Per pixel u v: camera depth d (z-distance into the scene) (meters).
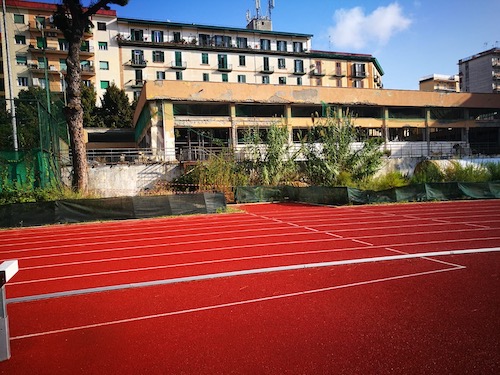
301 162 28.58
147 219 17.06
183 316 4.97
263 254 8.73
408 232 11.18
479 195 22.47
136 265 8.10
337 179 25.89
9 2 52.06
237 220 15.69
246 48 59.16
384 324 4.44
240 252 9.05
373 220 14.24
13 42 52.69
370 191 21.17
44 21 53.78
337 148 27.00
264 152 27.97
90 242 11.33
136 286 6.43
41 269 8.00
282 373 3.42
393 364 3.51
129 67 55.06
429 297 5.32
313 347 3.92
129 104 51.50
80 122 20.34
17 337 4.46
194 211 18.52
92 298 5.88
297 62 62.19
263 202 24.08
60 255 9.48
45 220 15.94
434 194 22.09
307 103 34.09
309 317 4.75
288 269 7.18
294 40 63.28
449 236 10.30
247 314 4.95
